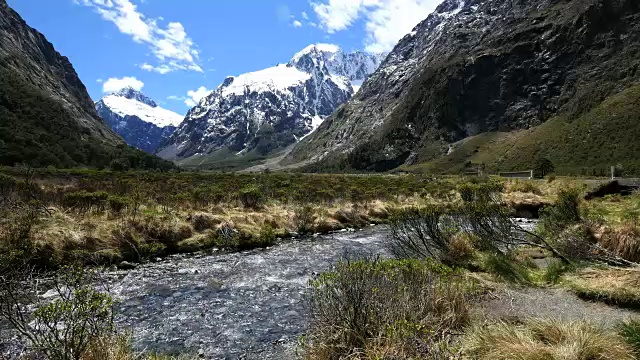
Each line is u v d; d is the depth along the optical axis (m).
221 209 20.70
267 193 28.12
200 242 16.34
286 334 7.88
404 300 6.23
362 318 5.72
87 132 150.25
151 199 21.14
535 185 36.25
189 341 7.54
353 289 5.89
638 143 123.19
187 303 9.60
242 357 6.93
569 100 197.12
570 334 5.17
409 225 12.77
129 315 8.73
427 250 11.68
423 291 6.73
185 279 11.68
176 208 19.17
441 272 7.56
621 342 5.05
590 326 5.42
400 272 6.96
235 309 9.24
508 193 29.39
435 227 12.08
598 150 132.75
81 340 4.84
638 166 95.56
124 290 10.45
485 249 11.86
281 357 6.89
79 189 22.45
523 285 9.38
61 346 4.79
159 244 14.98
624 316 7.24
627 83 168.38
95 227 14.38
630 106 142.50
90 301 5.11
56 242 12.42
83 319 5.00
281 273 12.47
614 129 136.50
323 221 21.94
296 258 14.65
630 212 13.46
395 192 35.41
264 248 16.62
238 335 7.82
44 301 7.68
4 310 5.63
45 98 140.75
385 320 5.70
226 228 17.36
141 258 13.95
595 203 17.69
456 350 5.29
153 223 15.97
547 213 14.37
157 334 7.82
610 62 195.75
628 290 8.05
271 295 10.26
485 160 184.50
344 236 19.84
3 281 5.73
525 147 171.38
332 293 6.04
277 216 21.08
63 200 16.83
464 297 7.32
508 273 10.16
